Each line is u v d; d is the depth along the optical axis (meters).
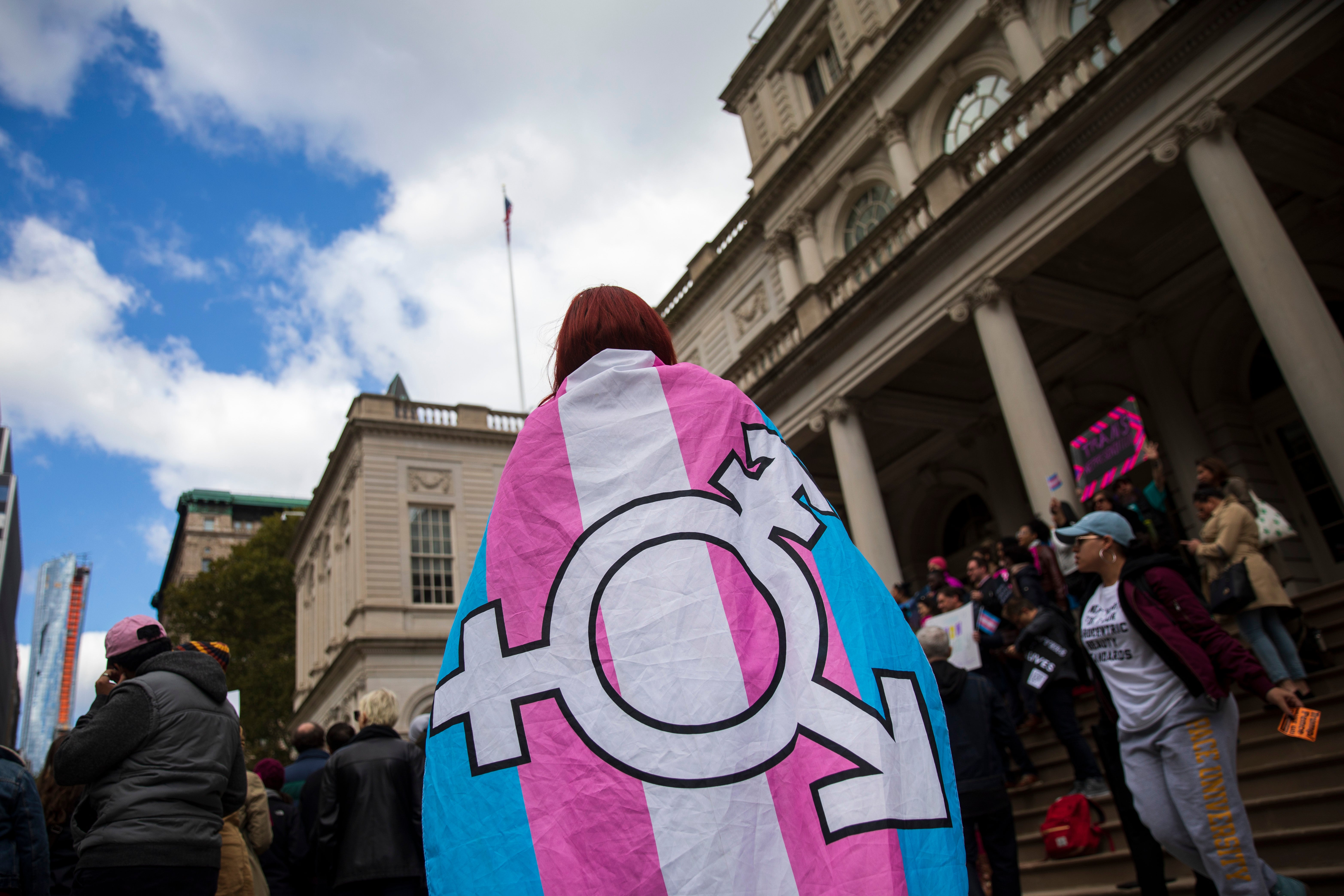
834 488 17.06
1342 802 4.77
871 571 1.63
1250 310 11.73
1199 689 3.43
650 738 1.37
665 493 1.57
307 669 33.50
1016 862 4.67
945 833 1.37
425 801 1.47
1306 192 10.51
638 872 1.28
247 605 41.81
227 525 81.38
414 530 26.39
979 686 4.97
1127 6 9.64
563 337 1.89
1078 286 12.04
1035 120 10.76
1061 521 8.05
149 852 2.93
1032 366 10.52
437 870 1.40
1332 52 8.98
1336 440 7.29
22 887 3.38
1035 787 7.23
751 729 1.38
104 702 3.31
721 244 20.34
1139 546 3.98
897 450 16.88
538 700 1.44
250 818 4.37
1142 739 3.67
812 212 17.44
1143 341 12.69
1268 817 5.09
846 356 13.15
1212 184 8.50
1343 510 11.21
